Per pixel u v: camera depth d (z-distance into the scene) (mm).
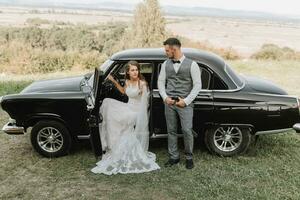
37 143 6238
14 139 7215
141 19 30172
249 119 5973
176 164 5973
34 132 6180
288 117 5941
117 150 6020
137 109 6109
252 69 16547
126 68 6039
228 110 5941
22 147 6816
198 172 5738
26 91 6469
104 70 6227
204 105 5941
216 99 5926
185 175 5656
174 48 5320
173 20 148750
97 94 5555
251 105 5918
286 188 5301
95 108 5609
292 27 162125
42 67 25797
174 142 5867
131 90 6020
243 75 6977
